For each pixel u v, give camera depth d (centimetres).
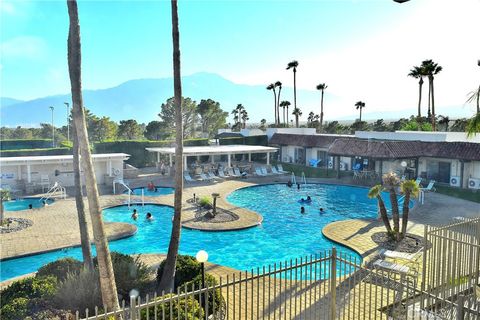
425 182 3791
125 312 712
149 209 2853
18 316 899
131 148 5188
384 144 3844
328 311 1104
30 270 1736
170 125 8244
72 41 907
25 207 2873
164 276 1198
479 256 1031
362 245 1908
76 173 1289
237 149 4581
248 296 1237
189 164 5325
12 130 8956
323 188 3806
